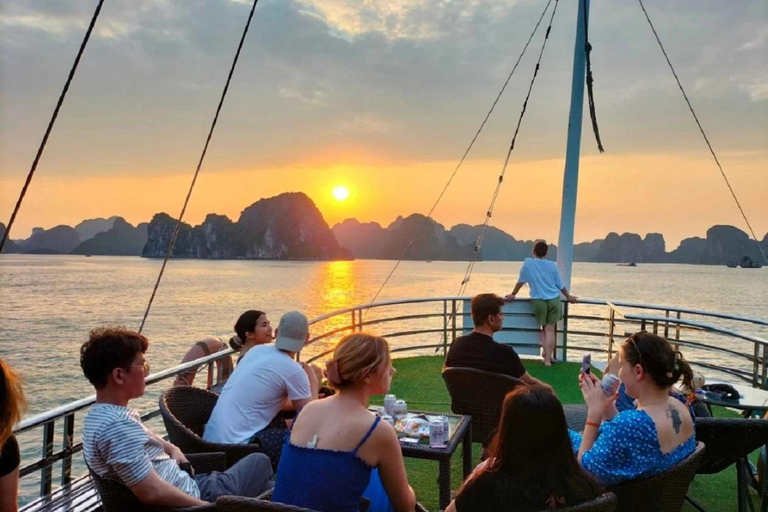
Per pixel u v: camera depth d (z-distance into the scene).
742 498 3.34
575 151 8.62
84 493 3.25
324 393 4.68
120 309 64.19
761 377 6.39
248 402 3.59
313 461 2.24
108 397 2.49
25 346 37.00
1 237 2.58
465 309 8.65
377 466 2.33
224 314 59.09
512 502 1.97
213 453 3.12
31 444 13.75
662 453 2.41
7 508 2.07
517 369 4.14
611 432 2.45
